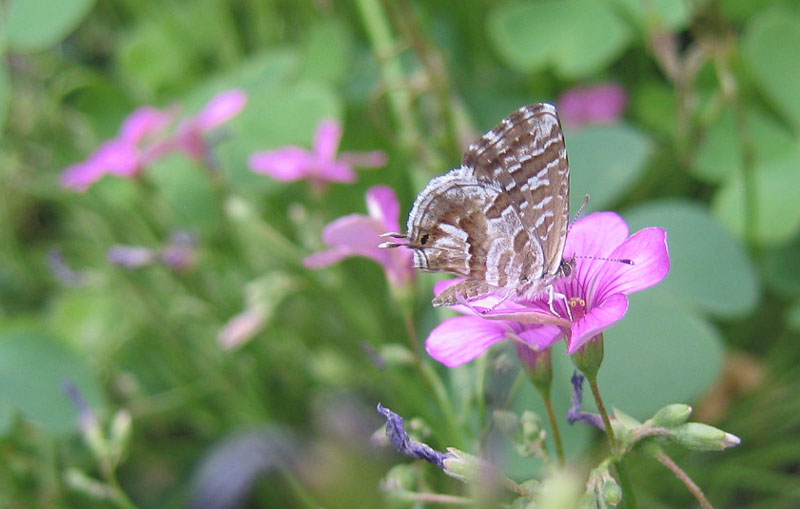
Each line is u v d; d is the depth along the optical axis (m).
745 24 0.26
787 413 0.24
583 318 0.19
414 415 0.22
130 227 0.27
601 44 0.25
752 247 0.24
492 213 0.20
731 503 0.23
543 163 0.19
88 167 0.24
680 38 0.28
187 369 0.25
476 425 0.21
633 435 0.19
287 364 0.24
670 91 0.26
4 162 0.28
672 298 0.22
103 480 0.24
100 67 0.34
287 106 0.25
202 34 0.32
